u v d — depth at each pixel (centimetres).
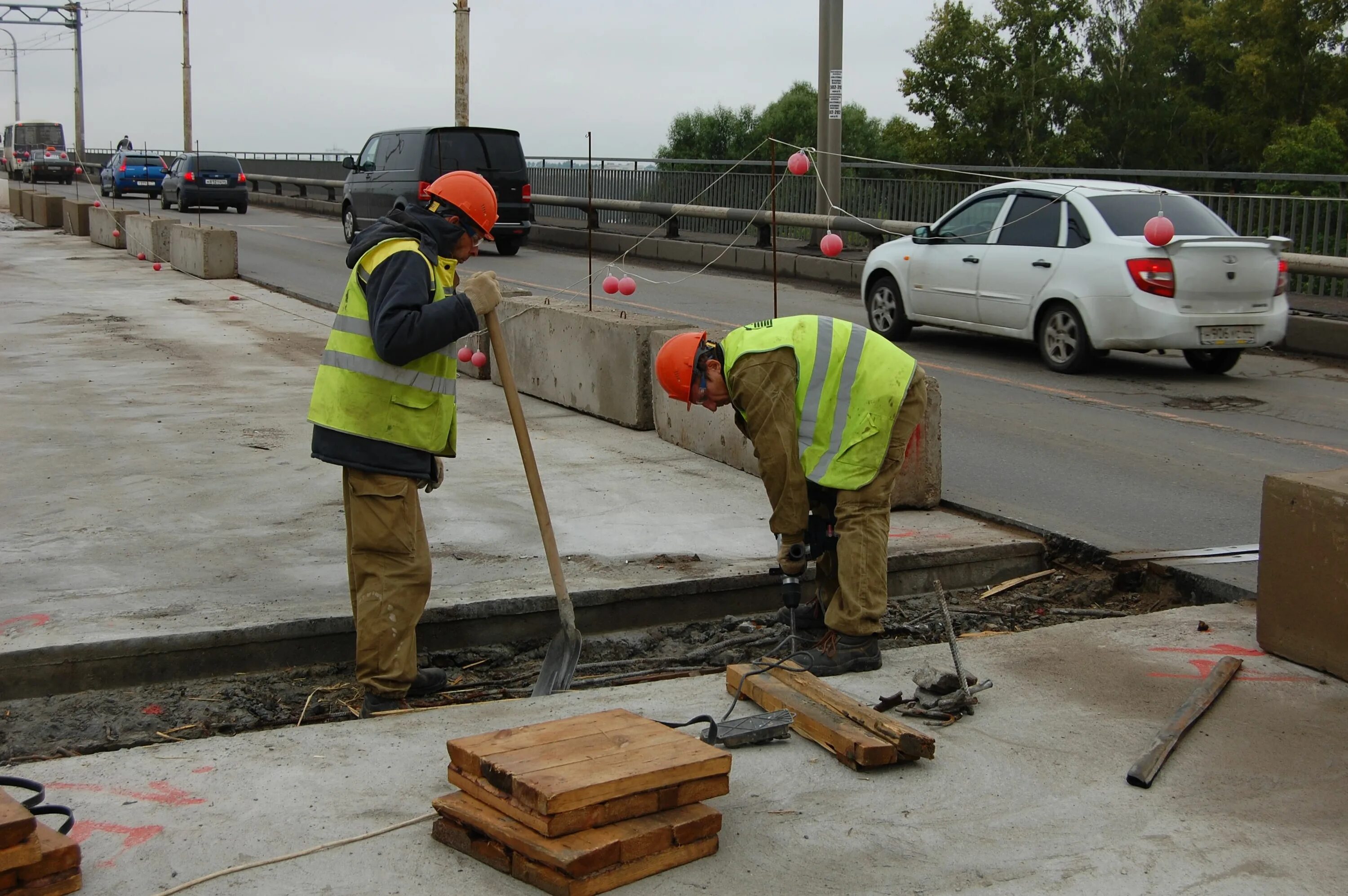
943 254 1232
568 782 298
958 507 675
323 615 479
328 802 340
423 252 418
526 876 299
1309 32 2933
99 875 300
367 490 420
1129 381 1084
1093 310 1073
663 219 2516
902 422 445
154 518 626
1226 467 787
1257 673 444
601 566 555
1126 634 489
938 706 405
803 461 445
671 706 416
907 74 3266
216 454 767
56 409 896
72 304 1515
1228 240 1043
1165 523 660
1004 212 1185
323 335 1292
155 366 1089
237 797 342
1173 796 352
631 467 755
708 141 3853
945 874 309
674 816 311
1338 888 305
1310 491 439
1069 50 3177
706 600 536
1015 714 411
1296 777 365
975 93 3181
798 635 511
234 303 1552
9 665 432
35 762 381
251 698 445
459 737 387
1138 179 2303
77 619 471
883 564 448
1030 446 843
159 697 442
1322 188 2088
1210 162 3105
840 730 373
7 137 6316
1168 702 420
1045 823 336
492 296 421
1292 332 1253
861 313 1495
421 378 421
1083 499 707
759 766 367
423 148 2200
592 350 894
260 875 302
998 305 1172
